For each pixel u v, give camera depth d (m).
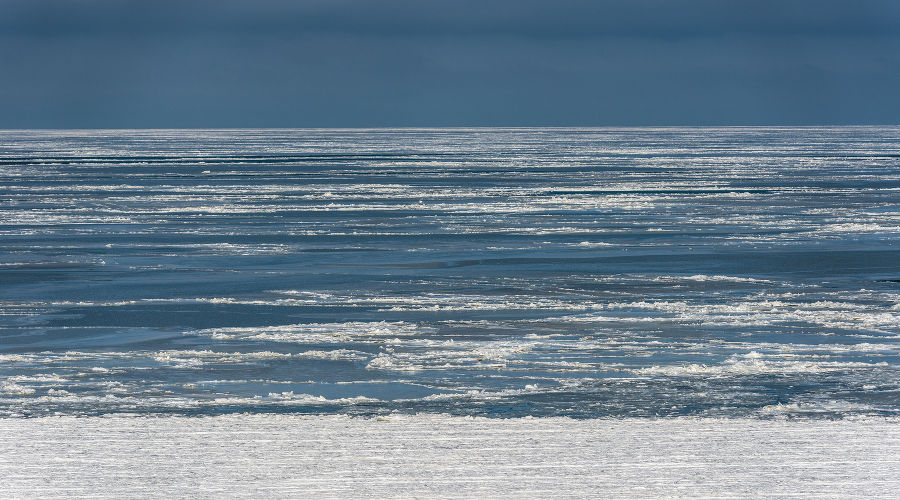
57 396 54.78
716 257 116.94
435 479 37.47
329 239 136.88
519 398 53.56
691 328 74.81
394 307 84.44
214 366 62.81
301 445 41.88
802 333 73.06
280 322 78.31
